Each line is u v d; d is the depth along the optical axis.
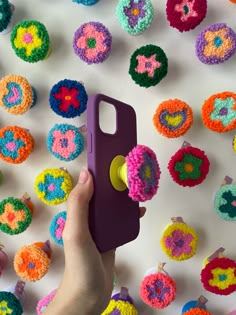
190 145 0.34
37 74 0.36
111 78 0.35
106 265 0.27
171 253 0.35
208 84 0.34
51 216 0.37
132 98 0.35
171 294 0.35
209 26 0.33
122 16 0.33
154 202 0.36
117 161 0.27
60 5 0.35
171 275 0.36
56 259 0.38
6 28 0.36
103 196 0.25
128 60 0.35
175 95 0.34
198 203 0.35
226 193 0.34
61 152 0.35
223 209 0.34
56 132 0.35
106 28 0.34
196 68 0.34
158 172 0.27
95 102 0.26
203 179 0.34
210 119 0.33
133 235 0.28
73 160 0.36
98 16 0.35
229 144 0.34
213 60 0.32
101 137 0.26
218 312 0.36
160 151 0.35
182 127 0.33
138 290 0.37
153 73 0.33
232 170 0.34
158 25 0.34
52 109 0.35
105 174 0.26
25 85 0.35
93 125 0.25
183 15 0.32
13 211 0.36
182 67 0.34
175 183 0.35
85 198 0.24
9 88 0.35
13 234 0.37
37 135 0.37
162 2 0.34
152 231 0.36
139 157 0.25
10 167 0.38
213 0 0.33
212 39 0.32
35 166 0.37
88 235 0.24
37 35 0.34
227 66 0.34
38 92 0.36
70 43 0.35
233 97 0.33
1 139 0.36
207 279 0.35
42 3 0.36
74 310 0.24
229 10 0.33
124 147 0.28
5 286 0.39
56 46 0.36
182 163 0.34
